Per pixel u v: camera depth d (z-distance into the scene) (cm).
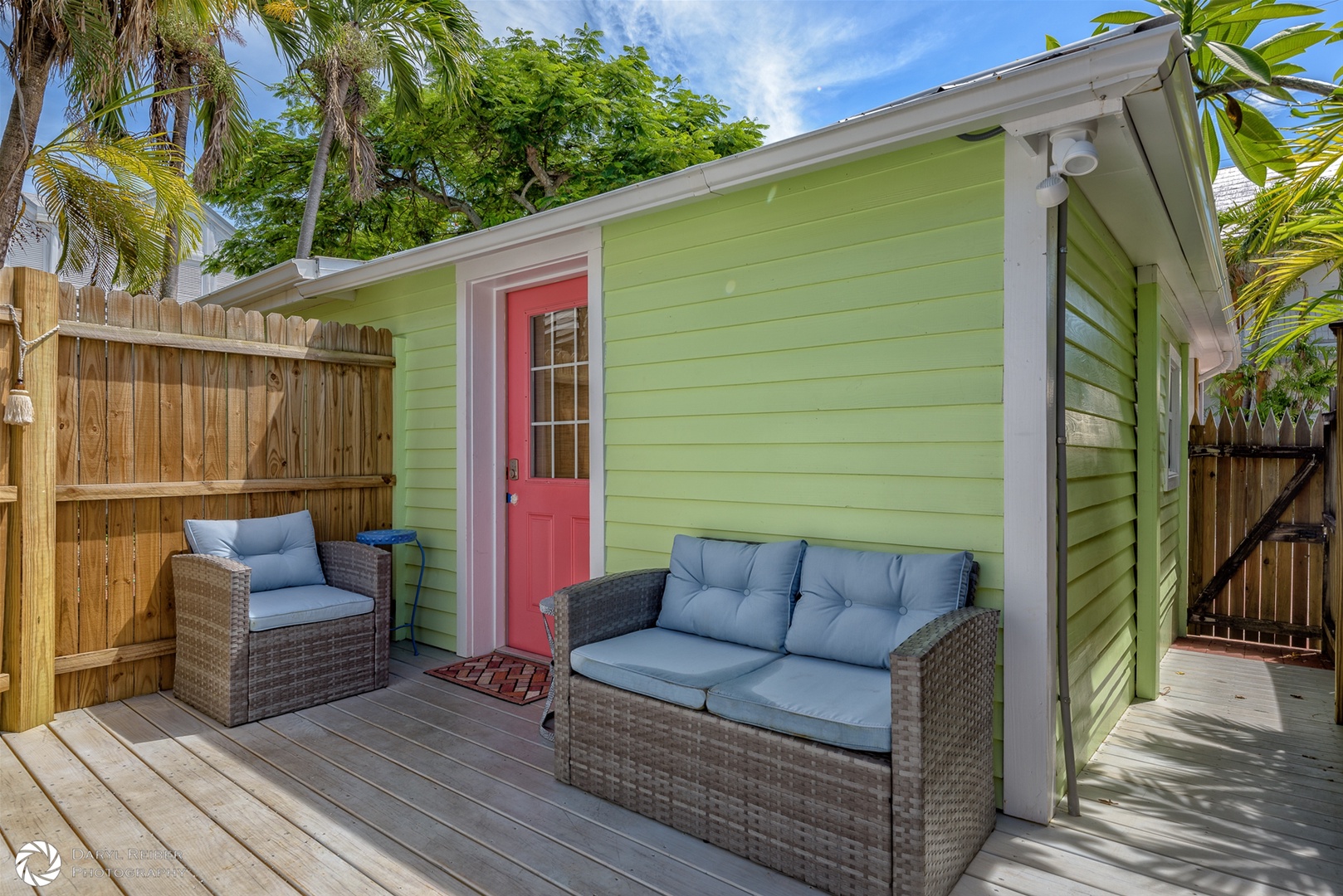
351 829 230
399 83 878
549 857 214
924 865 180
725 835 219
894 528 267
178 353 375
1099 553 305
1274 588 520
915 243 262
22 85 478
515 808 245
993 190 245
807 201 289
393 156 1158
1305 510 509
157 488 362
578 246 373
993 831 231
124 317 354
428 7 844
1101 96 201
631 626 291
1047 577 234
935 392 257
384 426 471
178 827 231
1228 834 231
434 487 455
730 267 313
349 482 446
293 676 339
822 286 285
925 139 238
